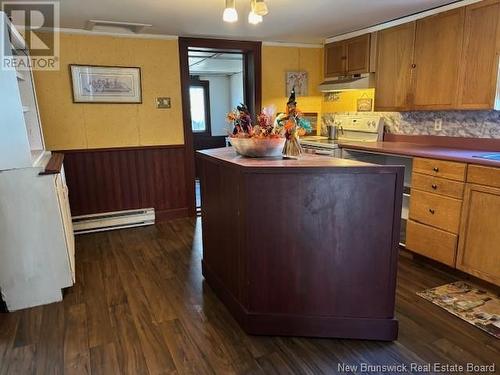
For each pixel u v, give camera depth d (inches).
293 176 75.1
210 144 305.3
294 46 179.5
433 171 109.5
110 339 81.4
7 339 81.9
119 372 71.1
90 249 134.7
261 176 75.8
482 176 95.7
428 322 85.8
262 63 174.2
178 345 79.2
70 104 145.5
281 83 180.1
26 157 89.0
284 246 78.5
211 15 122.3
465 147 126.7
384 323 78.7
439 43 119.5
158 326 86.3
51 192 92.5
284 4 113.0
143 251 132.7
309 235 77.4
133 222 159.0
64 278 97.7
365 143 149.2
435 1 112.9
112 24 133.1
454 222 104.7
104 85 149.2
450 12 114.9
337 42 164.9
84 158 151.3
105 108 151.3
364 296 78.7
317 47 184.5
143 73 154.8
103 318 89.9
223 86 322.3
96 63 146.4
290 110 89.4
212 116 321.7
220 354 76.2
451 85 117.1
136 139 158.9
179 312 92.4
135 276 112.7
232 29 145.5
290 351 77.0
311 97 188.9
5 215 89.4
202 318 89.7
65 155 147.8
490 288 101.0
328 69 173.3
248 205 77.4
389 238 76.0
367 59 149.0
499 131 116.4
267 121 88.6
